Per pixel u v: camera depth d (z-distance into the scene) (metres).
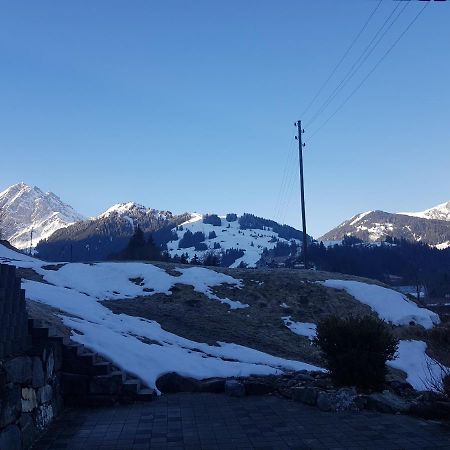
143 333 14.92
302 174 45.22
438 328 25.17
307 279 31.48
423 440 6.63
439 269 197.50
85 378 9.27
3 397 5.93
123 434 7.27
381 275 158.38
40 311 12.09
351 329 9.65
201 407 9.04
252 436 7.05
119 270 29.59
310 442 6.68
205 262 117.12
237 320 23.92
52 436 7.23
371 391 9.37
